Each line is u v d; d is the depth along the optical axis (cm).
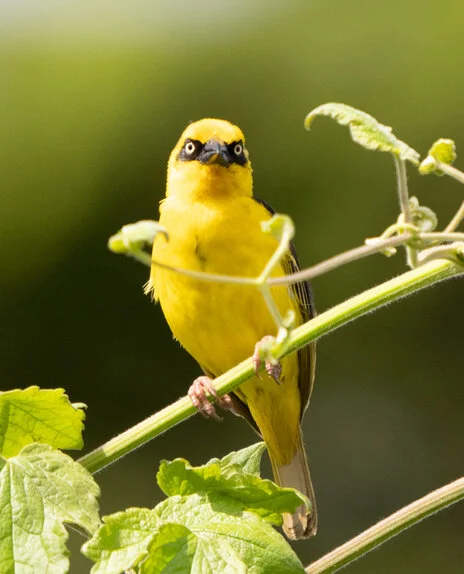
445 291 1403
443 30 1396
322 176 1385
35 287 1384
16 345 1379
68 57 1424
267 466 1160
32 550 346
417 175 1384
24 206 1394
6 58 1423
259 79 1420
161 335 1377
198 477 380
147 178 1401
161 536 353
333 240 1373
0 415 411
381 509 1366
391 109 1398
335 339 1411
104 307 1383
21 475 362
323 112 355
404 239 357
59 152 1405
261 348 356
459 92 1389
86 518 356
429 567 1279
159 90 1418
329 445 1391
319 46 1414
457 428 1385
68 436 416
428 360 1402
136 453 1344
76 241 1391
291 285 767
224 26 1428
